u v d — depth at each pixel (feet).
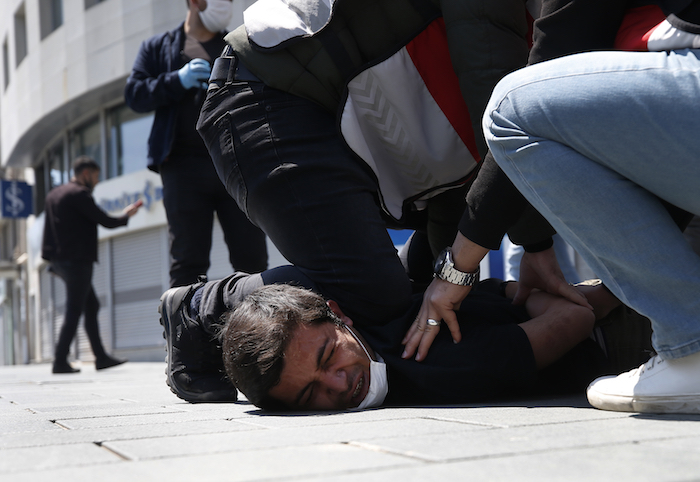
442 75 6.78
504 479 2.89
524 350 6.22
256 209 6.81
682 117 4.45
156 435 4.45
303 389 5.92
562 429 4.20
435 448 3.62
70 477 3.14
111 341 42.34
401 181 7.36
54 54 43.04
